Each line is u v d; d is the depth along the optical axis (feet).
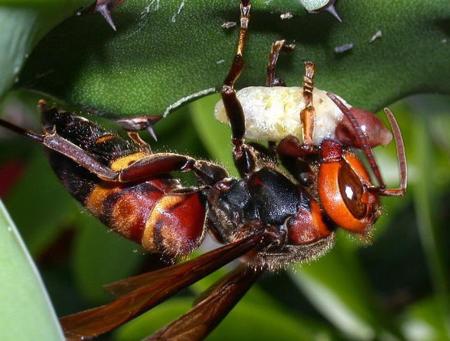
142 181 0.40
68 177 0.40
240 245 0.40
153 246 0.41
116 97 0.38
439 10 0.38
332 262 0.49
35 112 0.53
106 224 0.41
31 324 0.32
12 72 0.34
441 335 0.51
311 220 0.41
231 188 0.42
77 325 0.39
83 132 0.40
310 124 0.40
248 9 0.37
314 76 0.39
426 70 0.39
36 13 0.34
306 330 0.47
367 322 0.50
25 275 0.32
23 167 0.54
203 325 0.41
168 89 0.38
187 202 0.41
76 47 0.37
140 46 0.37
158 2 0.37
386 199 0.52
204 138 0.48
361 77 0.39
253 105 0.40
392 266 0.59
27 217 0.51
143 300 0.39
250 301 0.50
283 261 0.41
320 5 0.37
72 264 0.54
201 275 0.39
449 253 0.52
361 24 0.38
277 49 0.38
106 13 0.36
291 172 0.42
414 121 0.52
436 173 0.52
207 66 0.38
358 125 0.39
